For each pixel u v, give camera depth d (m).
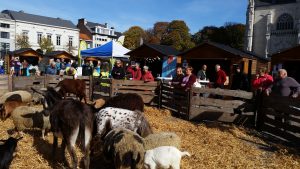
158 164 5.37
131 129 6.26
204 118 11.39
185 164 6.64
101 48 20.25
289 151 8.07
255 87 11.88
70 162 6.46
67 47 71.44
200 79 16.28
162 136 6.15
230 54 20.91
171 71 23.45
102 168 6.20
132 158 5.35
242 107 10.89
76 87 13.06
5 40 62.91
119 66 15.21
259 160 7.36
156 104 13.68
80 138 5.75
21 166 6.16
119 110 6.37
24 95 10.79
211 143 8.38
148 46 24.69
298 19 67.44
